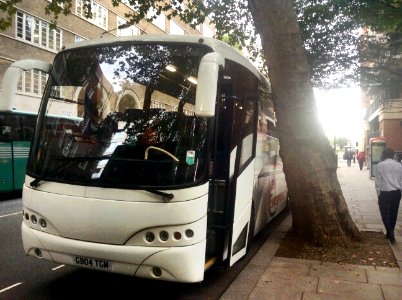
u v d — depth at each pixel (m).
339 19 12.71
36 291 5.50
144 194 4.54
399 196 8.12
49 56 29.17
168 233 4.49
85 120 5.11
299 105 7.40
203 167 4.68
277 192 9.88
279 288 5.50
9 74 4.94
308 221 7.57
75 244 4.70
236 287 5.56
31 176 5.07
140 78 5.14
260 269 6.31
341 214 7.68
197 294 5.48
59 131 5.16
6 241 8.14
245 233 6.34
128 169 4.68
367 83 15.16
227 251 5.46
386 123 35.12
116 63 5.25
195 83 4.94
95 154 4.88
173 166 4.62
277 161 9.80
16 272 6.26
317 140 7.51
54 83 5.41
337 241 7.44
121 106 5.08
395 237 8.41
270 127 8.82
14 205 13.23
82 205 4.69
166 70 5.10
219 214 5.44
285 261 6.71
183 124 4.84
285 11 7.31
